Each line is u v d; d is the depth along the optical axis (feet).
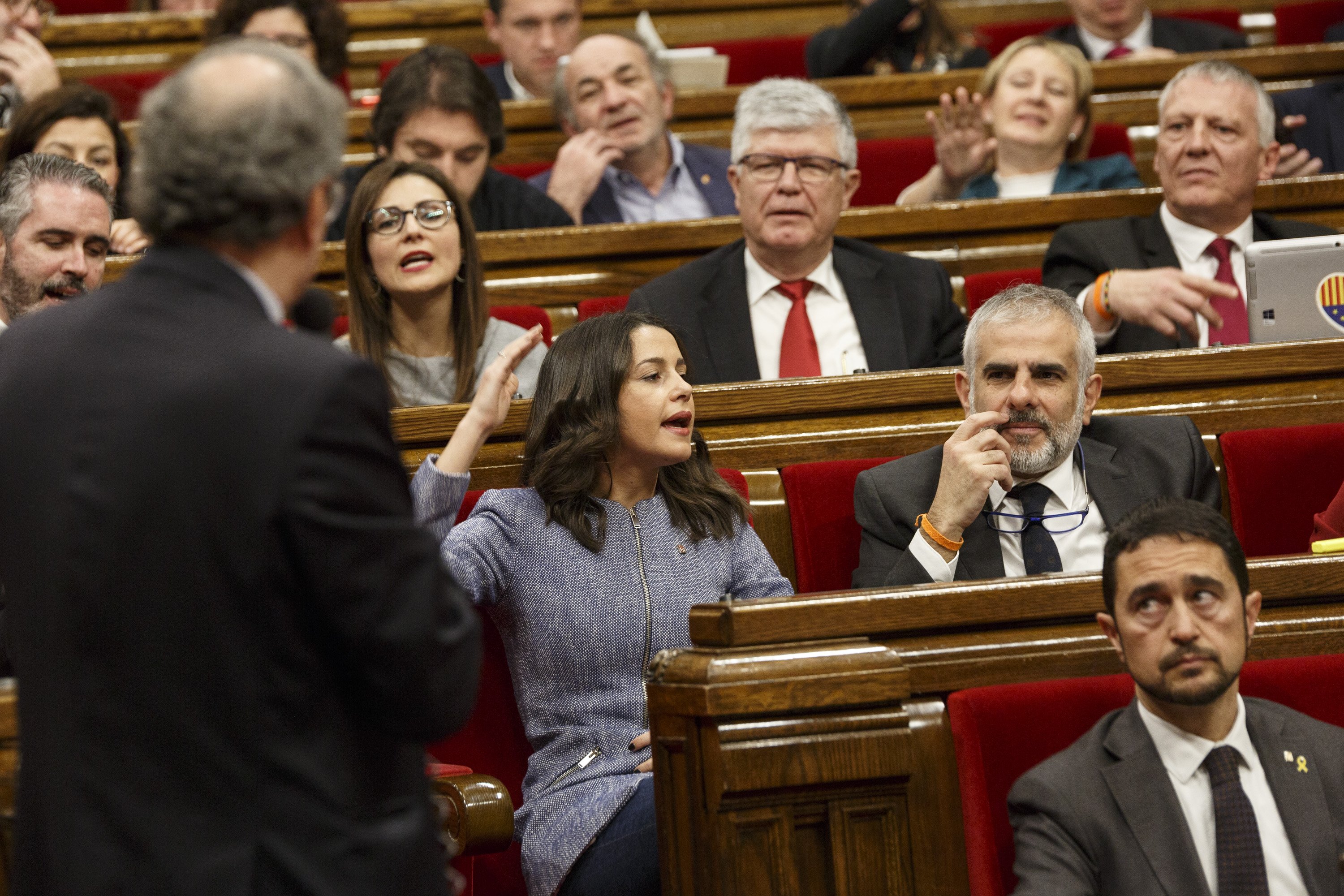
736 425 21.35
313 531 9.33
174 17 45.06
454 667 9.77
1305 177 31.63
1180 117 27.45
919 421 21.54
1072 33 44.75
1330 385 21.74
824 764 12.91
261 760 9.40
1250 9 50.34
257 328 9.87
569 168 33.42
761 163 26.63
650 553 18.33
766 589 18.72
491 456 20.61
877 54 41.98
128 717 9.37
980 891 13.10
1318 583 14.52
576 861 16.31
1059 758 13.34
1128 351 25.59
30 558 9.66
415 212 24.53
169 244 10.19
